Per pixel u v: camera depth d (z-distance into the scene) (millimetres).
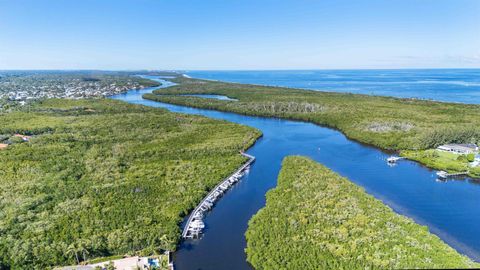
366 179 127812
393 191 117188
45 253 75375
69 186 109188
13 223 86250
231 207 107312
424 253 72000
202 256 81250
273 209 95562
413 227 84250
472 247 84375
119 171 124875
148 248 79750
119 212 92750
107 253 79500
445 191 116875
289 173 122625
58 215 90750
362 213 90000
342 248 75000
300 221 87250
